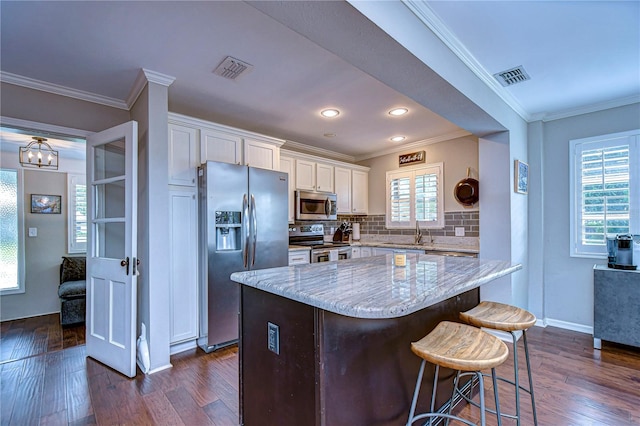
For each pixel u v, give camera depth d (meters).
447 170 4.14
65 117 2.57
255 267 2.99
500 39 1.95
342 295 1.19
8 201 3.91
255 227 2.99
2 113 2.30
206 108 3.06
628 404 1.91
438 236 4.23
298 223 4.39
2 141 3.57
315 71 2.34
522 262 3.20
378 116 3.34
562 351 2.67
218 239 2.84
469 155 3.93
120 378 2.25
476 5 1.64
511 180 2.95
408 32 1.60
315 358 1.20
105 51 2.04
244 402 1.62
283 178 3.29
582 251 3.13
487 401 1.98
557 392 2.05
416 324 1.60
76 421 1.77
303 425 1.26
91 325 2.61
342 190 4.70
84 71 2.29
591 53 2.11
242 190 2.93
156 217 2.36
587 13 1.70
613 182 2.96
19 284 3.89
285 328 1.36
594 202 3.06
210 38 1.92
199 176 2.85
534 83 2.57
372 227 5.07
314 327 1.21
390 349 1.44
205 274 2.75
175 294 2.67
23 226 3.95
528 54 2.13
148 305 2.33
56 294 4.14
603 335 2.69
